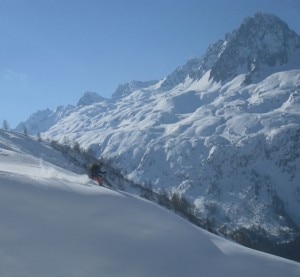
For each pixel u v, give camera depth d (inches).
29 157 1966.0
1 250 635.5
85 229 764.6
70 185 938.1
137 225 834.2
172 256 758.5
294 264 861.2
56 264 644.1
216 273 743.7
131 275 675.4
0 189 796.6
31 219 737.0
